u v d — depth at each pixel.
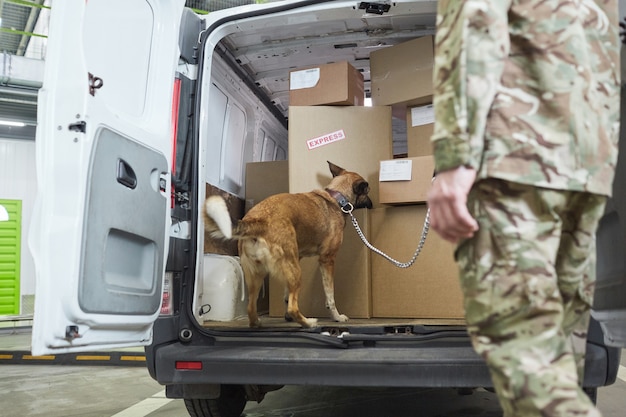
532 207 1.13
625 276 2.03
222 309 3.65
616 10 1.34
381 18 3.58
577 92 1.16
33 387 4.81
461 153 1.10
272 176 4.52
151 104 2.67
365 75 4.50
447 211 1.12
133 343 2.40
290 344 2.64
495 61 1.11
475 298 1.14
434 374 2.28
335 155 3.80
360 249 3.72
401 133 5.11
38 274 1.95
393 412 3.58
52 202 2.02
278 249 3.22
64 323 1.99
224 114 4.26
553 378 1.04
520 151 1.12
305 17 3.23
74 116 2.08
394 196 3.57
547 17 1.19
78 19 2.12
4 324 10.90
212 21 3.19
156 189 2.57
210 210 2.79
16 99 8.66
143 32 2.63
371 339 2.59
